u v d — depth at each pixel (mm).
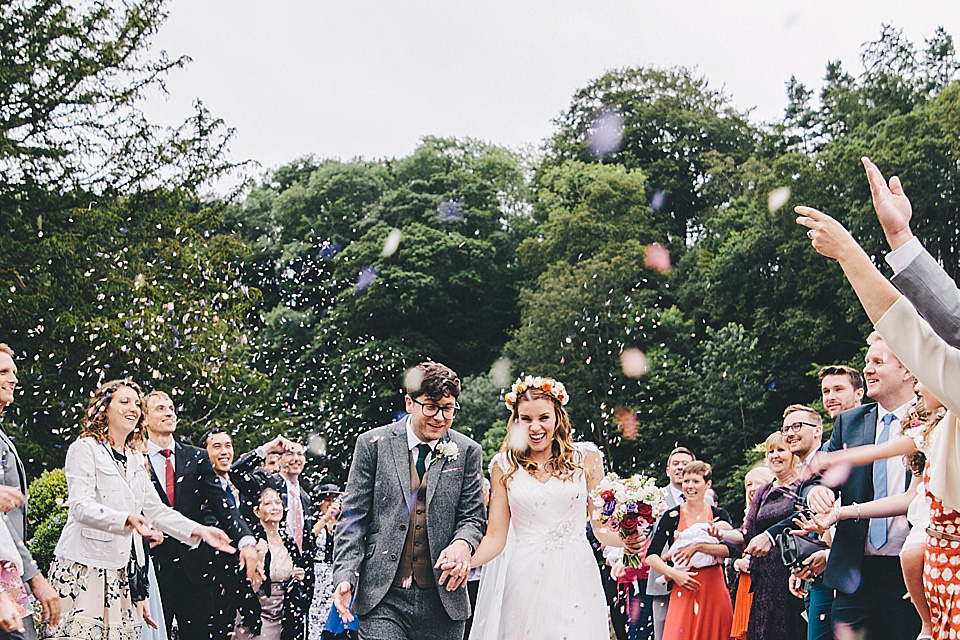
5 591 4816
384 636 5078
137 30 20422
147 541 6172
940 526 3111
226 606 7082
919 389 4098
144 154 20812
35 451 17266
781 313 28906
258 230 41156
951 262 26562
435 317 38812
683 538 7035
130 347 17484
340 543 5238
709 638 6961
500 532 5559
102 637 5645
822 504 4566
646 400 28938
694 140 40031
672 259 35750
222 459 7527
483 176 44219
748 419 27219
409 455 5355
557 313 31094
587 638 5371
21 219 19484
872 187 2916
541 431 5574
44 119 19641
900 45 32281
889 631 5074
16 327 17891
